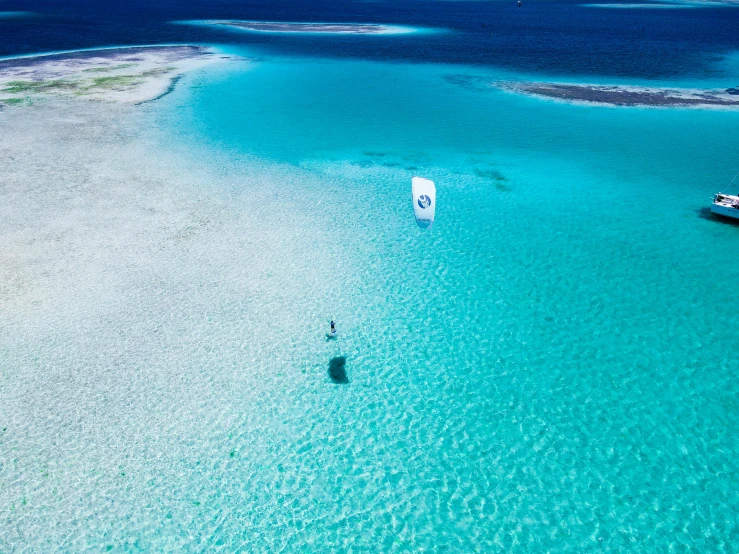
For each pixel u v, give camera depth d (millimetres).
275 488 18000
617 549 16391
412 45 105125
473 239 32688
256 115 56312
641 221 34656
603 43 107312
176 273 28203
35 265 28266
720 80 73625
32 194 35938
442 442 19734
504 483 18328
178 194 37062
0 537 16141
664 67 82750
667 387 21953
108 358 22625
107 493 17531
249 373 22328
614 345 24188
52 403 20469
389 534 16812
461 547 16516
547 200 37688
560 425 20391
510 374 22719
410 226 34062
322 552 16281
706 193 38344
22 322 24297
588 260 30484
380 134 51125
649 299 27156
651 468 18719
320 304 26547
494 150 47094
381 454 19266
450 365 23141
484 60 89688
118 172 40281
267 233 32500
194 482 18031
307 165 43281
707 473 18500
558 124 54125
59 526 16562
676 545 16438
